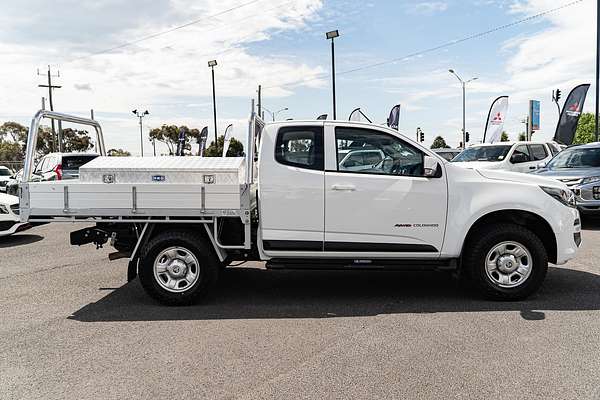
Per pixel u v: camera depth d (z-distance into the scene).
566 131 21.08
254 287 6.24
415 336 4.40
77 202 5.32
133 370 3.78
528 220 5.61
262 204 5.34
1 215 9.68
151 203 5.29
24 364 3.93
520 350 4.03
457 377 3.56
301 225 5.35
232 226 5.52
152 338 4.47
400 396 3.30
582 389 3.35
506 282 5.38
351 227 5.33
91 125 7.09
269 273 7.01
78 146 49.94
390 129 5.44
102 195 5.30
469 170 5.48
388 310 5.20
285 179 5.31
